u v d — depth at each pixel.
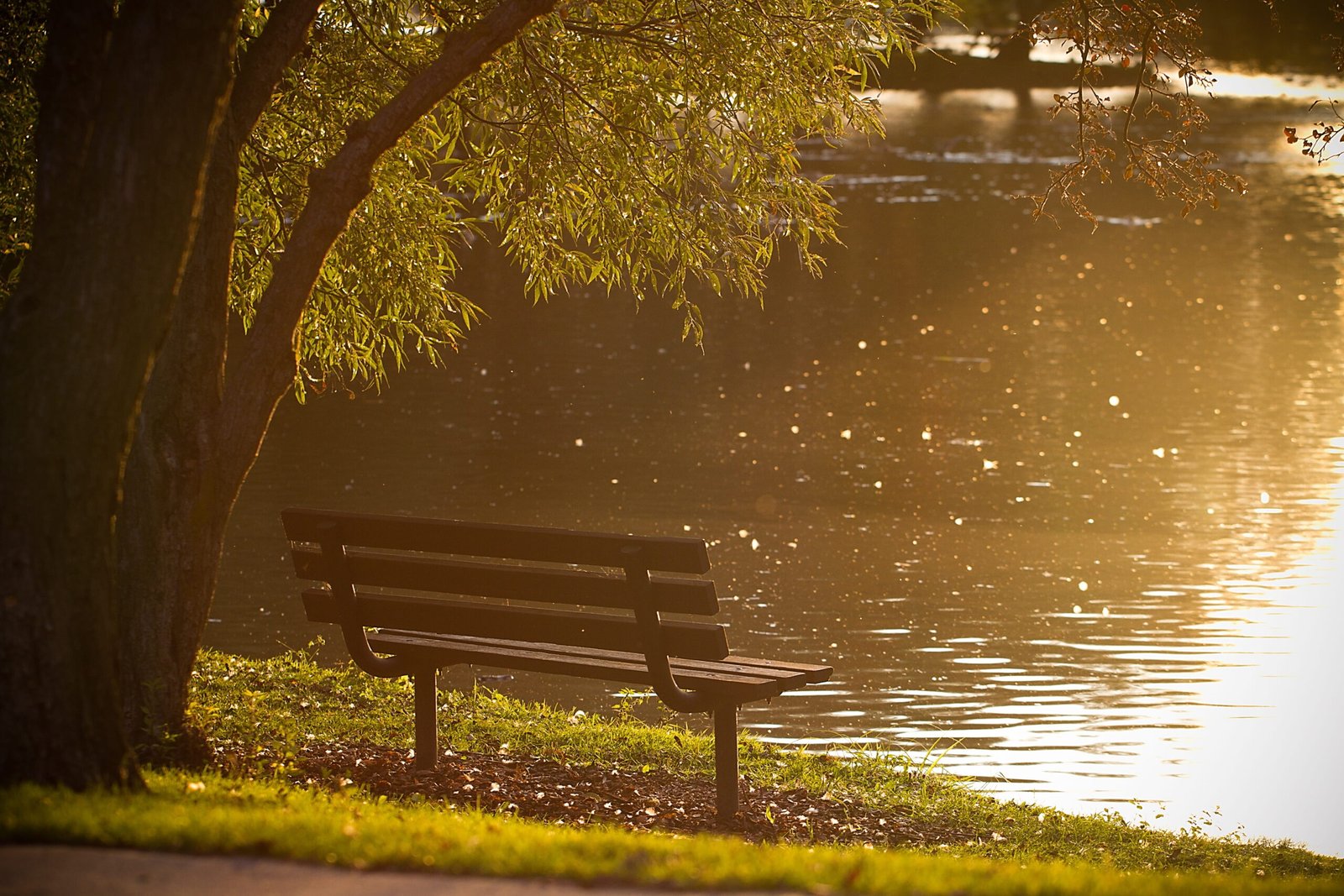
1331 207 93.19
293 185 15.08
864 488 29.88
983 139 138.38
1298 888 6.83
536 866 6.34
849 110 14.45
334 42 14.91
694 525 26.59
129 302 7.31
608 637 9.62
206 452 9.52
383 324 16.59
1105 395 41.16
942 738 16.19
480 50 9.88
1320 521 27.03
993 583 22.94
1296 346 49.19
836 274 70.62
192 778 8.66
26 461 7.23
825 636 20.14
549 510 27.39
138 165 7.28
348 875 6.24
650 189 14.56
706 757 11.77
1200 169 12.91
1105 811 11.89
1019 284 65.75
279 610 20.72
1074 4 13.00
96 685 7.46
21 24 13.71
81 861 6.32
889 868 6.61
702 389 42.81
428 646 10.36
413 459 32.28
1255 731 16.41
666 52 13.92
